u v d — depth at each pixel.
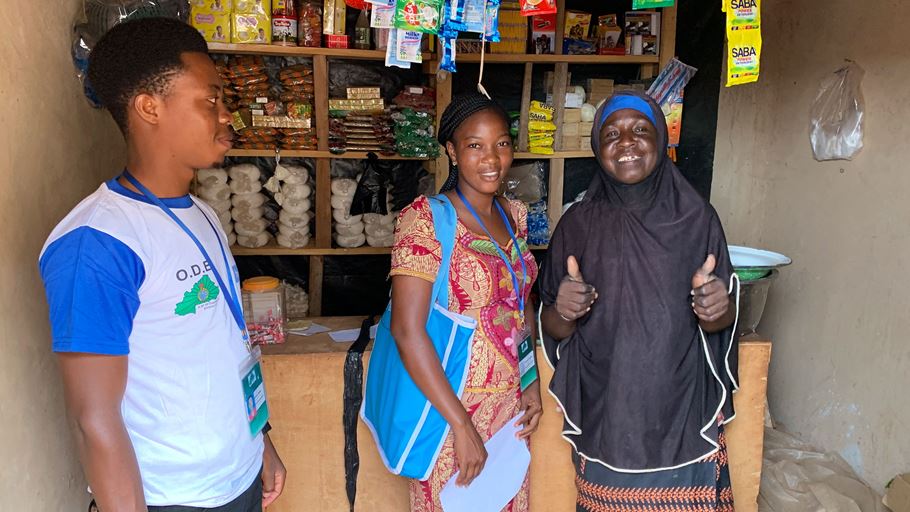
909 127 2.30
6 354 1.21
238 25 2.91
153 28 1.04
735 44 1.64
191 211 1.17
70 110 1.65
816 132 2.71
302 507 2.01
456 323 1.50
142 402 1.08
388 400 1.57
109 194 1.06
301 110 3.09
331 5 2.99
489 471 1.59
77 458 1.50
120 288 1.00
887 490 2.32
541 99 3.45
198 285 1.13
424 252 1.46
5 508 1.18
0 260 1.21
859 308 2.54
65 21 1.63
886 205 2.40
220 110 1.11
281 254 3.26
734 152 3.25
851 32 2.54
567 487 2.04
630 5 3.37
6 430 1.20
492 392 1.56
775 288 3.00
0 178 1.23
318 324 2.19
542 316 1.80
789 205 2.92
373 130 3.14
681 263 1.64
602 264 1.68
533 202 3.37
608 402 1.67
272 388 1.92
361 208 3.21
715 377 1.71
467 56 3.10
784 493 2.44
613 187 1.67
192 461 1.13
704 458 1.69
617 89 3.34
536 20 3.14
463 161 1.50
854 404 2.56
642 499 1.70
